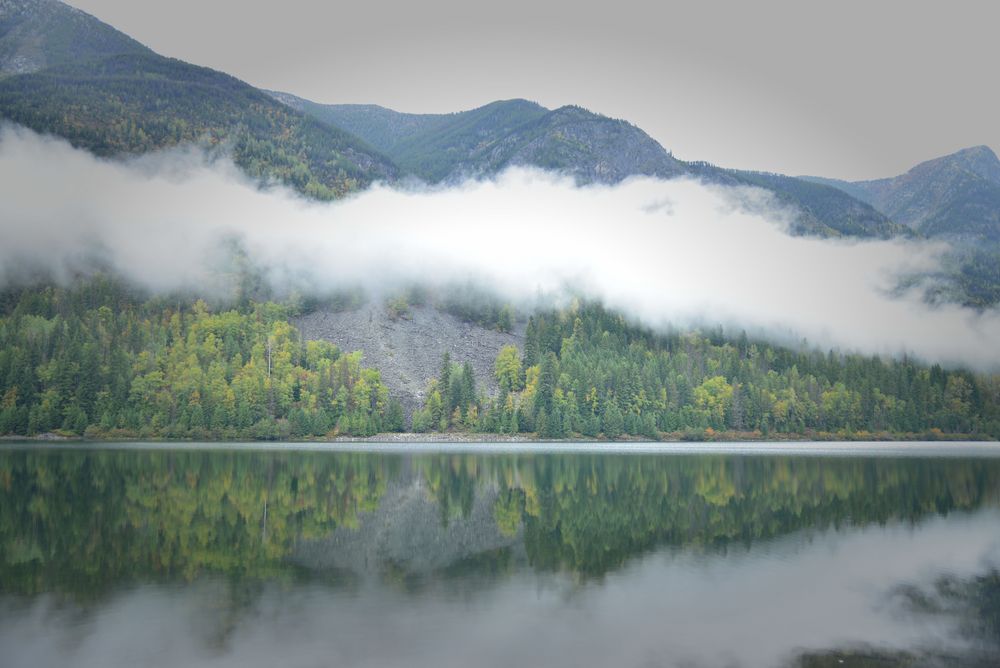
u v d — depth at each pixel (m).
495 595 47.78
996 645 38.81
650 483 110.19
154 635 39.81
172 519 74.19
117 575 52.28
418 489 101.75
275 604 45.47
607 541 65.31
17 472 114.94
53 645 38.25
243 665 35.81
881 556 59.44
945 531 70.44
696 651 37.88
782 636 40.03
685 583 50.91
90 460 139.75
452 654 37.25
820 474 124.50
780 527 72.38
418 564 56.34
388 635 39.91
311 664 35.97
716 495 95.75
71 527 69.25
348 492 97.38
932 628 41.62
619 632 40.56
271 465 135.38
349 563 56.47
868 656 37.28
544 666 35.69
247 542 63.69
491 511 82.06
